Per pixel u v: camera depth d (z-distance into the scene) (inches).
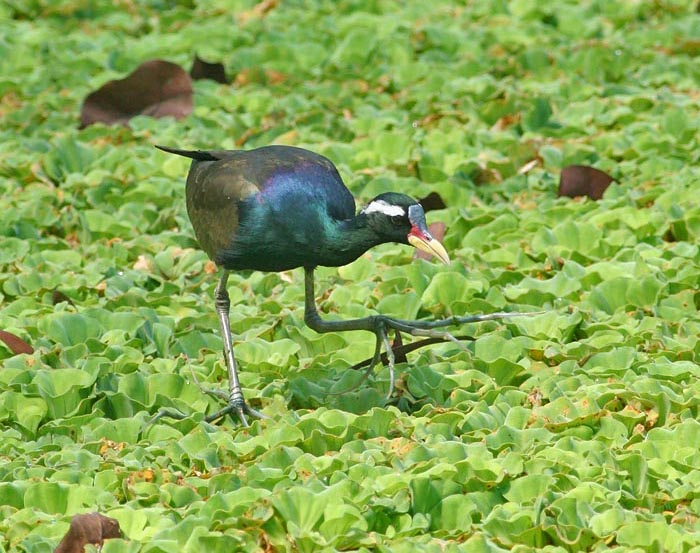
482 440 377.1
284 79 722.2
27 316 468.8
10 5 840.3
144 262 525.3
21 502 347.9
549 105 656.4
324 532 331.3
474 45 761.0
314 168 418.0
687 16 810.8
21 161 613.3
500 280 496.4
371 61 744.3
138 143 641.6
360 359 442.3
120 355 434.0
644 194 564.1
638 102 669.3
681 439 373.7
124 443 382.9
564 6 817.5
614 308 475.8
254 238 411.5
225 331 418.9
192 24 807.1
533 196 580.7
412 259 515.8
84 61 731.4
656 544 319.3
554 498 339.6
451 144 618.8
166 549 318.3
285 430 378.6
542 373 419.2
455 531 334.6
